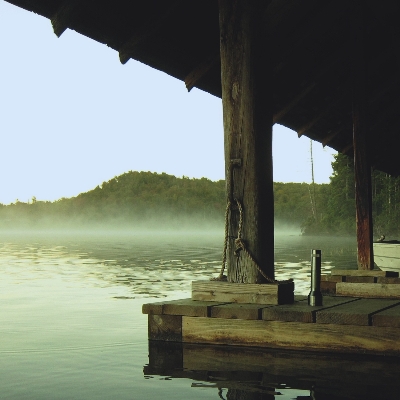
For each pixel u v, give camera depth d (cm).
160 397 466
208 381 516
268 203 664
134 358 627
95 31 703
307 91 1164
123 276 2070
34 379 541
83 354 665
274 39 674
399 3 971
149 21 718
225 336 644
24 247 6044
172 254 4066
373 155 1783
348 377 514
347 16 1081
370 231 1073
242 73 660
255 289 657
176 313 664
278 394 466
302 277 1866
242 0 662
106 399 462
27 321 973
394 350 580
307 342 610
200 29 795
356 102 1062
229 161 666
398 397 451
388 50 1222
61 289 1606
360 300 712
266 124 665
